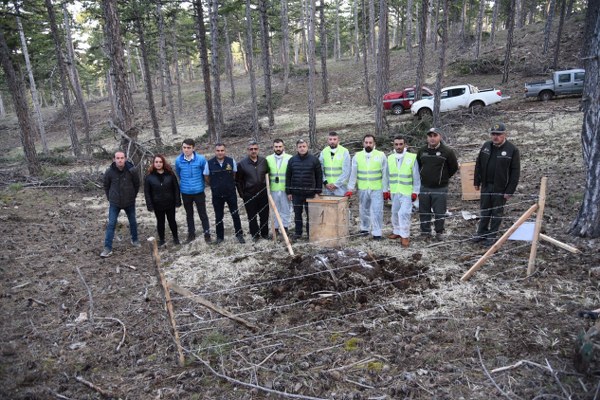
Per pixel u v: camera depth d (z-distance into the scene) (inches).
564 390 123.9
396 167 256.1
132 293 214.4
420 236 270.5
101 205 421.4
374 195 264.8
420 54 768.3
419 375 136.3
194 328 175.3
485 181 244.2
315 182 273.0
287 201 287.4
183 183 278.2
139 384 142.9
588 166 230.2
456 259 227.5
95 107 1748.3
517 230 199.2
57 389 141.9
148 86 855.1
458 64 1147.3
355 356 149.1
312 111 640.4
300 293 195.6
